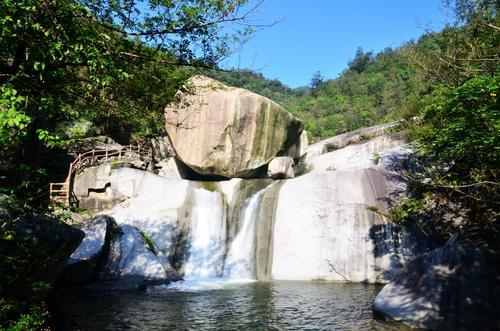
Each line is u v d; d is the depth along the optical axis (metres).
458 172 9.28
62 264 8.42
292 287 12.12
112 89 4.98
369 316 8.36
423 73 12.49
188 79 6.13
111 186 17.48
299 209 14.88
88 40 3.84
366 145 18.80
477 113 6.96
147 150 22.98
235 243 15.67
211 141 17.72
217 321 8.16
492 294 7.14
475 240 8.88
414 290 8.01
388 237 13.23
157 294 10.82
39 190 5.12
